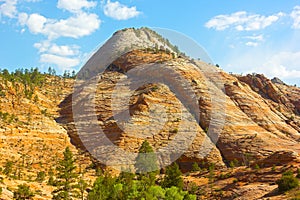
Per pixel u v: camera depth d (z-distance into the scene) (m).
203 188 65.50
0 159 83.31
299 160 66.06
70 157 71.88
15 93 125.25
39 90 146.00
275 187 53.47
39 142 99.12
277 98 167.62
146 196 43.56
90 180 71.00
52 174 78.75
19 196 55.22
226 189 62.09
